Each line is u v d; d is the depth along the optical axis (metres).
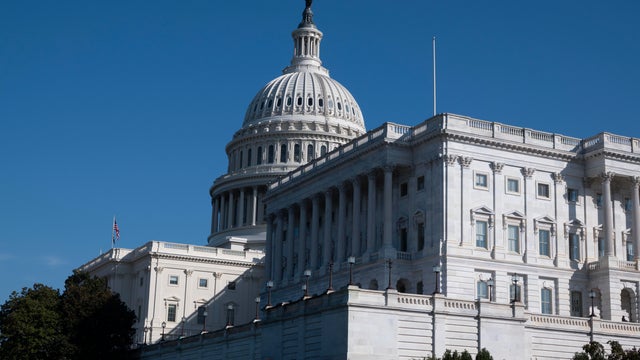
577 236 106.06
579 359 74.00
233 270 162.00
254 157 190.25
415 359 75.38
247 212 185.00
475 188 101.12
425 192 102.75
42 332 117.50
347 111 198.00
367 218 110.75
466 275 97.56
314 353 77.88
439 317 77.12
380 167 106.38
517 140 104.81
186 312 156.38
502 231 101.31
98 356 121.38
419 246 103.12
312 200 124.38
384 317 74.88
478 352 76.38
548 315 84.25
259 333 91.56
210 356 102.31
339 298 75.38
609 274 102.19
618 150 106.06
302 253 125.19
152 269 156.12
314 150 187.38
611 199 108.69
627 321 96.31
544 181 105.56
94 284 127.12
